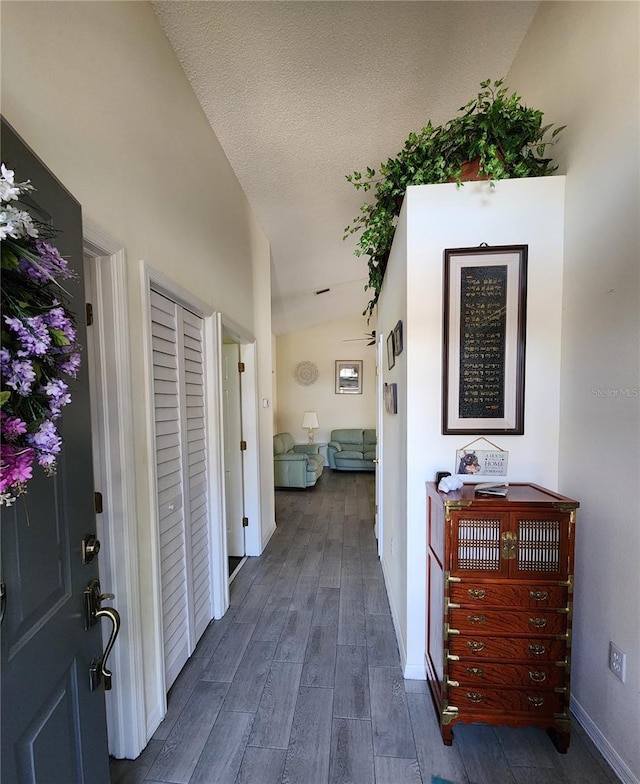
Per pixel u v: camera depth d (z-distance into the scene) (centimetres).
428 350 167
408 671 175
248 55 181
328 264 461
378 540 332
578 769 131
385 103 213
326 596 253
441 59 192
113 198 129
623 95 127
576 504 133
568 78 157
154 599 152
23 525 69
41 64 97
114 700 136
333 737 145
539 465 164
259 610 236
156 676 151
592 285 142
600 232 138
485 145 156
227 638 207
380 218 202
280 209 325
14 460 58
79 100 112
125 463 134
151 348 151
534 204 160
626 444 127
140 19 148
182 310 191
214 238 232
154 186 159
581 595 149
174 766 134
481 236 162
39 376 64
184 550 187
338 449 723
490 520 138
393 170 175
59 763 77
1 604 62
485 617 139
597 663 140
